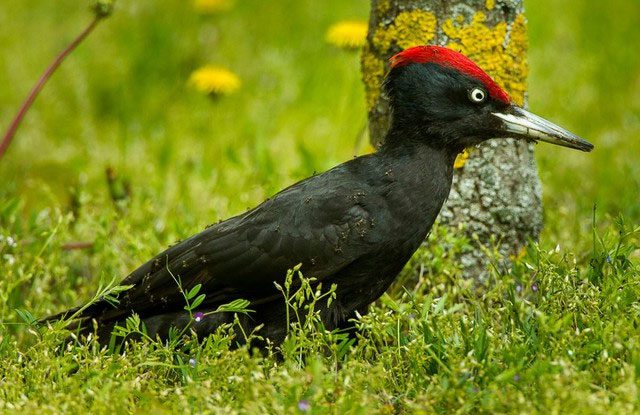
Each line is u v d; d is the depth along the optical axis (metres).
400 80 8.67
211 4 17.61
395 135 8.72
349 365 7.43
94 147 14.66
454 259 9.77
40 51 17.45
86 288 10.25
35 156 14.49
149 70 17.22
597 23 18.52
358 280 8.59
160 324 8.71
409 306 8.40
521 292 9.04
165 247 10.74
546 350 7.57
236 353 7.52
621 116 15.64
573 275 8.32
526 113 8.65
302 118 15.62
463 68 8.56
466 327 7.86
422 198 8.55
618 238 8.85
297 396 7.03
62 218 10.48
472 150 9.69
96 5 10.88
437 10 9.60
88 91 16.77
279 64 16.53
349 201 8.46
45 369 7.73
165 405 7.27
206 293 8.64
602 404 6.68
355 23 13.10
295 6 18.81
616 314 7.83
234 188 12.83
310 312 7.93
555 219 10.88
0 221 10.82
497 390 6.93
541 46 17.80
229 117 15.78
